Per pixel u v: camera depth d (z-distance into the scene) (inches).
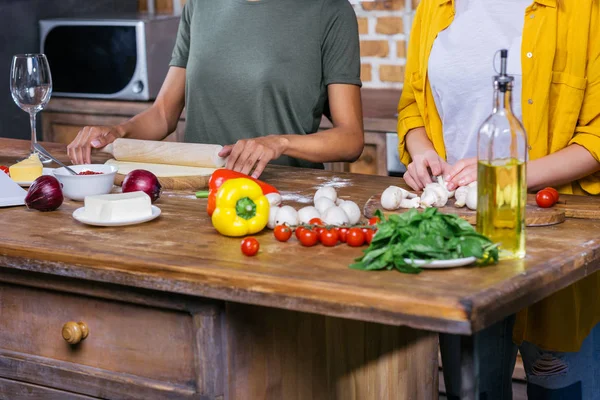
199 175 86.0
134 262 61.5
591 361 87.0
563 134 83.8
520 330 85.0
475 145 88.6
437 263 57.3
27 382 70.4
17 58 97.7
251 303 57.3
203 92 106.5
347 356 74.0
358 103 103.2
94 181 80.9
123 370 66.2
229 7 104.8
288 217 68.0
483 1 87.2
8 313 70.7
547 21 82.7
